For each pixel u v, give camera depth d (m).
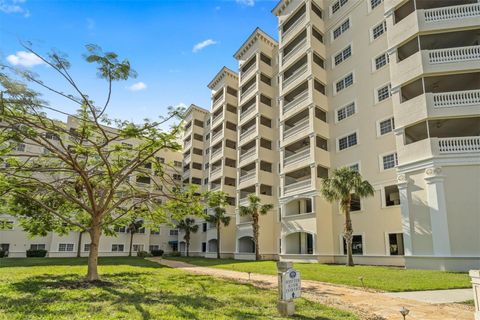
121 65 10.88
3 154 12.13
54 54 10.46
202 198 16.61
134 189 15.66
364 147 25.28
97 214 13.16
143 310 7.48
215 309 7.79
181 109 13.26
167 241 53.91
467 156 17.47
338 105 28.33
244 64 41.19
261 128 36.34
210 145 47.47
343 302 9.30
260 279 15.03
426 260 17.62
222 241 39.50
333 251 25.80
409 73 20.44
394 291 11.28
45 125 11.99
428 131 18.91
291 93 31.92
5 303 8.11
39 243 41.44
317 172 26.92
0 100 10.33
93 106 12.29
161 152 54.56
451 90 21.42
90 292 9.91
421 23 20.25
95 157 16.42
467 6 19.75
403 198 19.31
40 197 14.64
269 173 35.72
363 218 24.22
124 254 47.72
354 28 28.06
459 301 9.44
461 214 16.97
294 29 31.92
